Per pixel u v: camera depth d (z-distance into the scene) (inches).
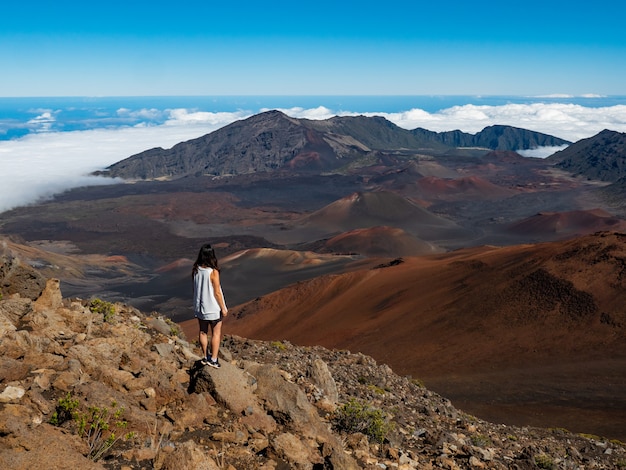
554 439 703.1
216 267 317.7
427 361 2345.0
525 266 3120.1
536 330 2532.0
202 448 254.7
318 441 302.8
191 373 327.6
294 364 580.1
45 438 208.4
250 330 3752.5
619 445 766.5
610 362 2053.4
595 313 2536.9
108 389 268.8
